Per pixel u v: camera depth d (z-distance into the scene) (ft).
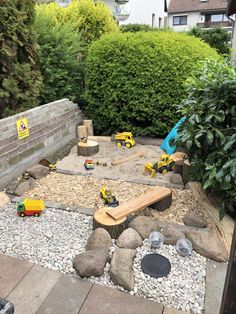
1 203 8.16
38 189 9.21
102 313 4.89
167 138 12.71
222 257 6.12
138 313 4.91
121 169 10.98
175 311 4.96
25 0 11.25
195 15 69.67
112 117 14.43
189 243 6.40
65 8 19.51
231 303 3.78
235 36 28.43
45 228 7.12
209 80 8.19
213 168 7.23
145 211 7.92
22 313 4.88
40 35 13.74
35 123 11.09
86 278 5.63
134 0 40.98
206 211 7.73
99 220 6.75
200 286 5.49
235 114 7.55
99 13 18.72
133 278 5.56
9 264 5.92
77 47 15.58
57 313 4.88
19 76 11.23
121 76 13.28
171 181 9.78
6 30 10.24
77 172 10.61
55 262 6.01
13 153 9.86
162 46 12.98
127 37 13.78
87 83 14.38
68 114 13.93
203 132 7.39
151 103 13.30
